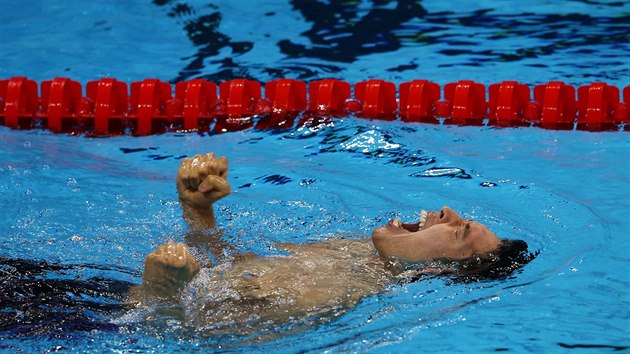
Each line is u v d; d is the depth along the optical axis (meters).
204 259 12.17
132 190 15.72
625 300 11.53
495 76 22.16
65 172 16.64
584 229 13.88
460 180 16.19
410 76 22.41
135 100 20.39
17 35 25.55
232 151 18.16
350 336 10.60
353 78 22.34
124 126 19.83
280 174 16.55
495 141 18.48
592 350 10.34
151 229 13.84
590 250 13.00
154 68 23.33
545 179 16.16
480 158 17.39
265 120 19.84
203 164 12.38
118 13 27.08
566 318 11.02
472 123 19.66
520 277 12.11
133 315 10.73
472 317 11.04
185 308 10.66
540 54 23.50
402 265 12.03
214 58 24.02
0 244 13.06
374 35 25.47
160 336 10.48
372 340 10.50
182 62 23.78
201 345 10.35
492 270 12.03
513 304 11.40
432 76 22.31
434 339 10.59
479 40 24.77
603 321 11.01
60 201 15.05
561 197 15.20
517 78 21.94
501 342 10.52
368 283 11.73
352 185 15.98
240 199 15.27
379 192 15.65
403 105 20.36
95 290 11.34
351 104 20.38
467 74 22.38
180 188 12.59
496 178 16.23
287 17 27.03
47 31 25.83
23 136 19.08
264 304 11.06
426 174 16.58
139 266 12.41
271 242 13.25
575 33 24.89
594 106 19.31
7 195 15.25
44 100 20.42
